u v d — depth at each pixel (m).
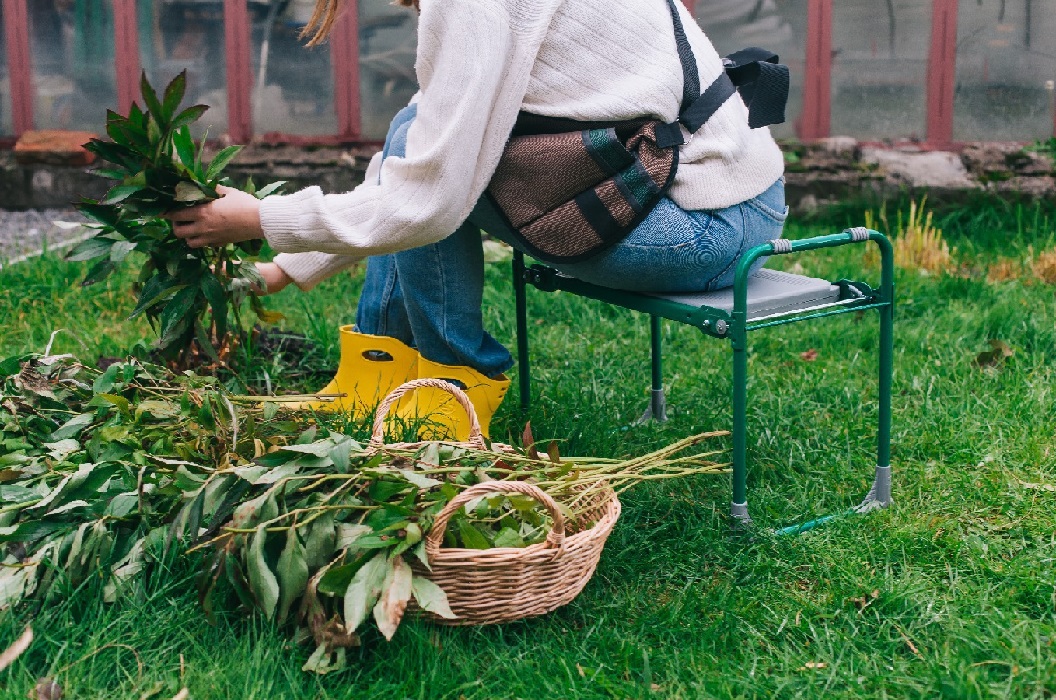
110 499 2.09
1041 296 4.46
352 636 1.86
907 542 2.35
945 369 3.49
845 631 2.05
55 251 4.95
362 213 2.34
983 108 6.70
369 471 2.02
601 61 2.36
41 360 2.71
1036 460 2.75
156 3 7.13
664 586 2.25
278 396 2.94
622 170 2.35
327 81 7.15
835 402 3.24
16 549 2.09
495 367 2.83
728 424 3.06
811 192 6.52
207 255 2.84
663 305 2.44
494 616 1.96
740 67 2.54
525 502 2.03
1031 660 1.90
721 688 1.85
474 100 2.23
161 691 1.83
